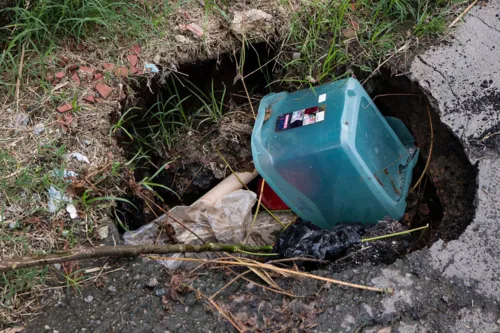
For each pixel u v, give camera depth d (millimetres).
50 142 1512
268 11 1776
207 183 1742
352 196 1525
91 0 1663
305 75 1716
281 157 1526
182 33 1734
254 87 1844
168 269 1386
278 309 1320
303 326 1294
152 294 1346
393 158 1622
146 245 1337
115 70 1647
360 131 1541
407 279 1356
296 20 1751
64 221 1427
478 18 1781
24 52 1628
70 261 1363
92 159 1517
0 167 1457
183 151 1758
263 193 1692
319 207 1566
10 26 1634
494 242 1403
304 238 1458
